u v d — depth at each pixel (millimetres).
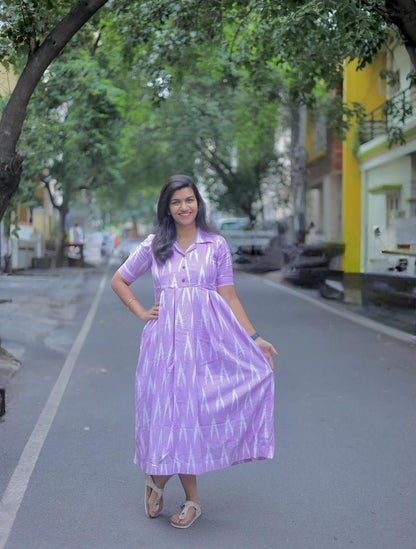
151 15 10148
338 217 25625
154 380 3521
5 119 7242
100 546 3428
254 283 20500
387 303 12422
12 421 5719
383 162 18797
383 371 7652
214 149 32750
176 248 3602
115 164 26047
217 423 3498
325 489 4191
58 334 10617
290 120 26141
